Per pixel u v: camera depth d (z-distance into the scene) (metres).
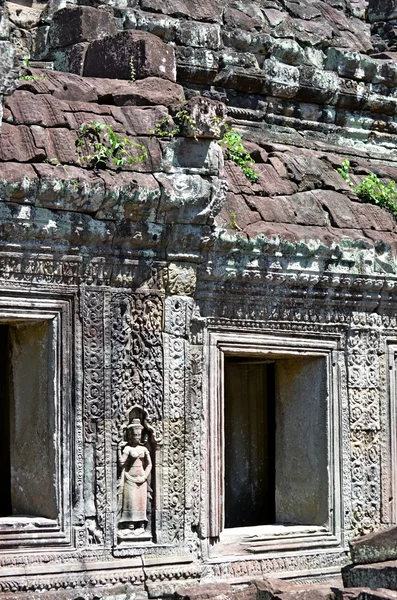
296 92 20.23
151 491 15.93
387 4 22.48
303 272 17.16
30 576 14.85
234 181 17.19
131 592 15.45
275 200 17.45
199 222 16.00
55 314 15.31
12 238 14.87
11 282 14.94
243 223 16.73
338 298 17.72
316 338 17.61
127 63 16.94
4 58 14.54
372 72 21.12
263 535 16.91
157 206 15.64
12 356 15.96
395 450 18.27
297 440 17.94
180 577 15.84
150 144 15.74
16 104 15.16
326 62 20.84
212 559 16.34
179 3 19.44
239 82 19.67
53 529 15.16
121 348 15.72
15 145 14.85
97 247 15.51
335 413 17.69
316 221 17.61
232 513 18.69
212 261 16.44
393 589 13.92
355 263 17.64
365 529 17.86
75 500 15.31
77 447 15.36
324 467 17.62
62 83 16.08
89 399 15.47
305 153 18.73
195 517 16.23
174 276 16.08
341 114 20.84
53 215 15.03
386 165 20.81
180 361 16.17
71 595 15.02
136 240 15.70
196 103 15.80
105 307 15.61
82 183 15.00
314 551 17.31
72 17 18.48
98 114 15.71
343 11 22.03
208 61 19.31
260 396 18.83
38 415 15.56
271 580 15.74
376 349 18.16
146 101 16.25
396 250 18.14
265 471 18.78
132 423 15.80
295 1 21.19
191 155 15.89
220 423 16.61
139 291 15.88
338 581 15.38
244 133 19.31
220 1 20.00
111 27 18.61
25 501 15.74
